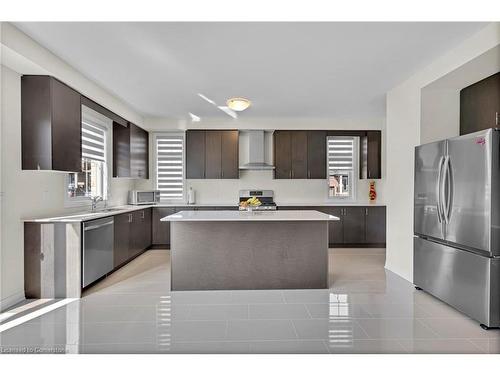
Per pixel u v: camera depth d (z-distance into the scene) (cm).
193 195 704
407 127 436
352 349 255
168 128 680
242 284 410
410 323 302
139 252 586
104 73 409
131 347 258
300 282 412
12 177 341
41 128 353
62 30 299
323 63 377
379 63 378
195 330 289
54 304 351
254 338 273
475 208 296
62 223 368
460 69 340
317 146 690
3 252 331
